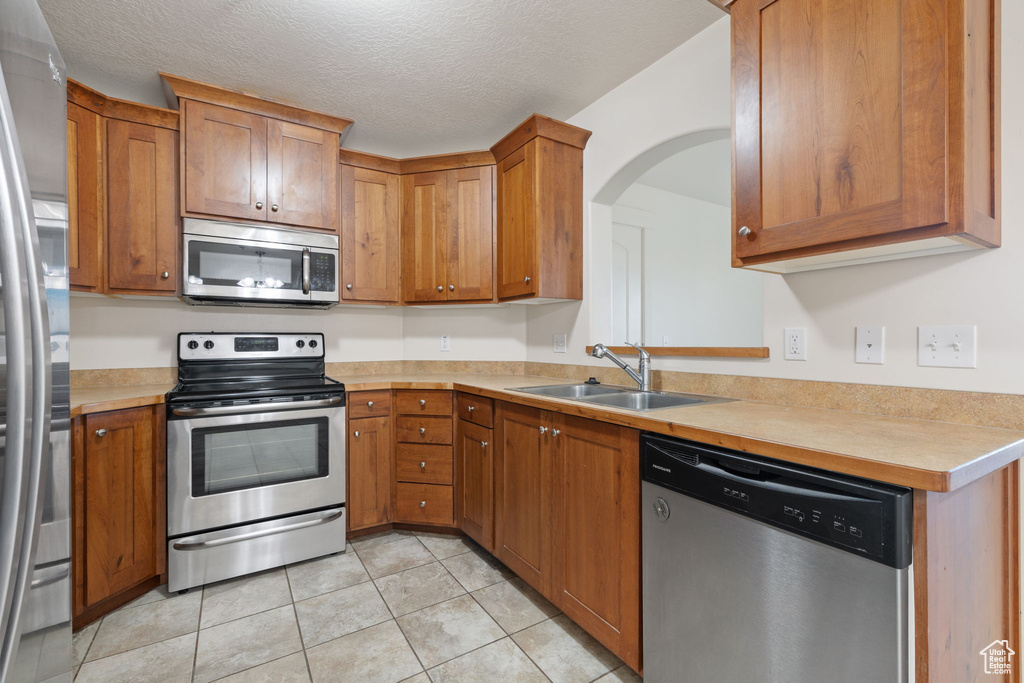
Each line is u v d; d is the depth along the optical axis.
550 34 1.89
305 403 2.22
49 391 0.81
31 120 0.85
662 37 1.92
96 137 2.03
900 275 1.34
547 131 2.36
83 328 2.29
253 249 2.29
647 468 1.34
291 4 1.68
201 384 2.34
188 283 2.15
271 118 2.35
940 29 0.98
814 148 1.21
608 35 1.90
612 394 1.98
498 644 1.63
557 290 2.40
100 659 1.54
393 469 2.52
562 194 2.43
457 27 1.83
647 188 3.99
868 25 1.10
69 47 1.92
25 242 0.76
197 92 2.18
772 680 1.03
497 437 2.12
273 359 2.61
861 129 1.11
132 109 2.12
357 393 2.41
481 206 2.67
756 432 1.14
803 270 1.57
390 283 2.78
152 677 1.46
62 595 0.96
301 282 2.41
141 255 2.13
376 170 2.75
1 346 0.72
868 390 1.41
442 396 2.46
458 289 2.70
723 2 1.40
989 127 1.10
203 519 2.00
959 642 0.94
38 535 0.79
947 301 1.25
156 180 2.17
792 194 1.25
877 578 0.86
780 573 1.02
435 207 2.74
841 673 0.92
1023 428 1.13
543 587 1.80
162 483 1.97
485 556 2.28
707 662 1.17
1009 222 1.15
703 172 3.63
